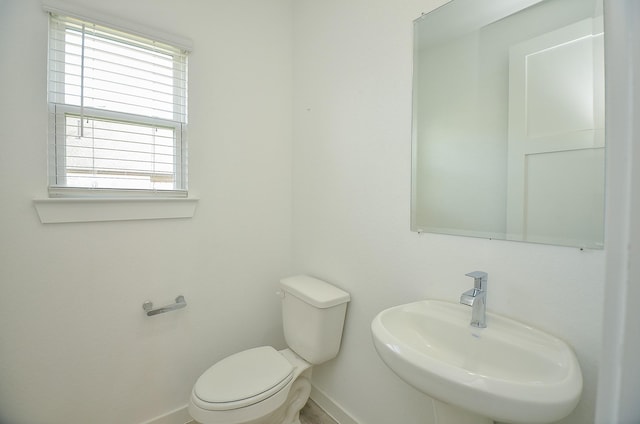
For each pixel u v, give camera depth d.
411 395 1.10
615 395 0.27
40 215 1.08
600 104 0.70
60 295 1.13
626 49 0.26
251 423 1.08
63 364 1.14
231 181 1.55
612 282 0.28
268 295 1.70
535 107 0.81
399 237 1.16
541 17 0.79
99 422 1.22
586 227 0.72
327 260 1.51
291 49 1.77
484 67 0.91
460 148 0.97
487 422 0.76
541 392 0.54
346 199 1.39
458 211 0.97
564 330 0.75
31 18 1.06
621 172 0.27
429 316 0.95
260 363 1.27
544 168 0.79
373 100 1.25
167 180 1.39
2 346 1.04
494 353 0.79
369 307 1.28
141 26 1.24
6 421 1.06
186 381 1.43
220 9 1.49
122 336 1.26
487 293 0.90
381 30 1.20
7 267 1.04
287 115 1.76
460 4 0.96
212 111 1.48
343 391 1.42
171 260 1.38
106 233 1.22
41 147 1.09
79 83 1.18
